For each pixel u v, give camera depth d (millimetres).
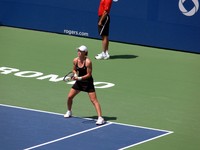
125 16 45969
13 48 44344
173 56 44031
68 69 40281
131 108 33688
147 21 45438
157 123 31562
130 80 38594
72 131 29938
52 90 36062
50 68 40281
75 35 47969
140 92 36438
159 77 39438
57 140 28703
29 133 29453
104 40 42344
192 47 44562
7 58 41969
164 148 28297
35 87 36500
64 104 33844
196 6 43812
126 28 46188
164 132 30359
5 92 35375
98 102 32031
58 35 48125
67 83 37375
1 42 45656
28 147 27703
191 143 29062
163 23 45000
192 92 36812
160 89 37156
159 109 33688
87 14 47219
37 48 44656
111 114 32625
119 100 34906
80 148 27812
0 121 30969
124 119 31922
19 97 34656
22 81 37500
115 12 46219
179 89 37281
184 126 31281
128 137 29453
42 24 48906
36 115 32000
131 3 45625
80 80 30766
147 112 33156
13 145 27922
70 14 47812
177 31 44750
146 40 45781
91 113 32625
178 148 28375
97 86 37125
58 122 31094
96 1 46750
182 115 32875
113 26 46531
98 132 29922
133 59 43000
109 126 30797
